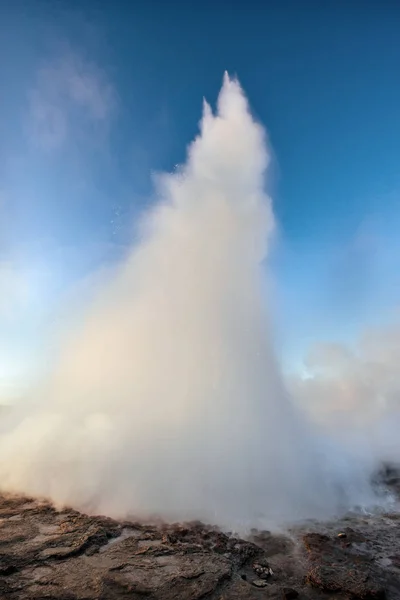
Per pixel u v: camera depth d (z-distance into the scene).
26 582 6.16
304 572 6.91
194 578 6.45
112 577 6.38
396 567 7.09
